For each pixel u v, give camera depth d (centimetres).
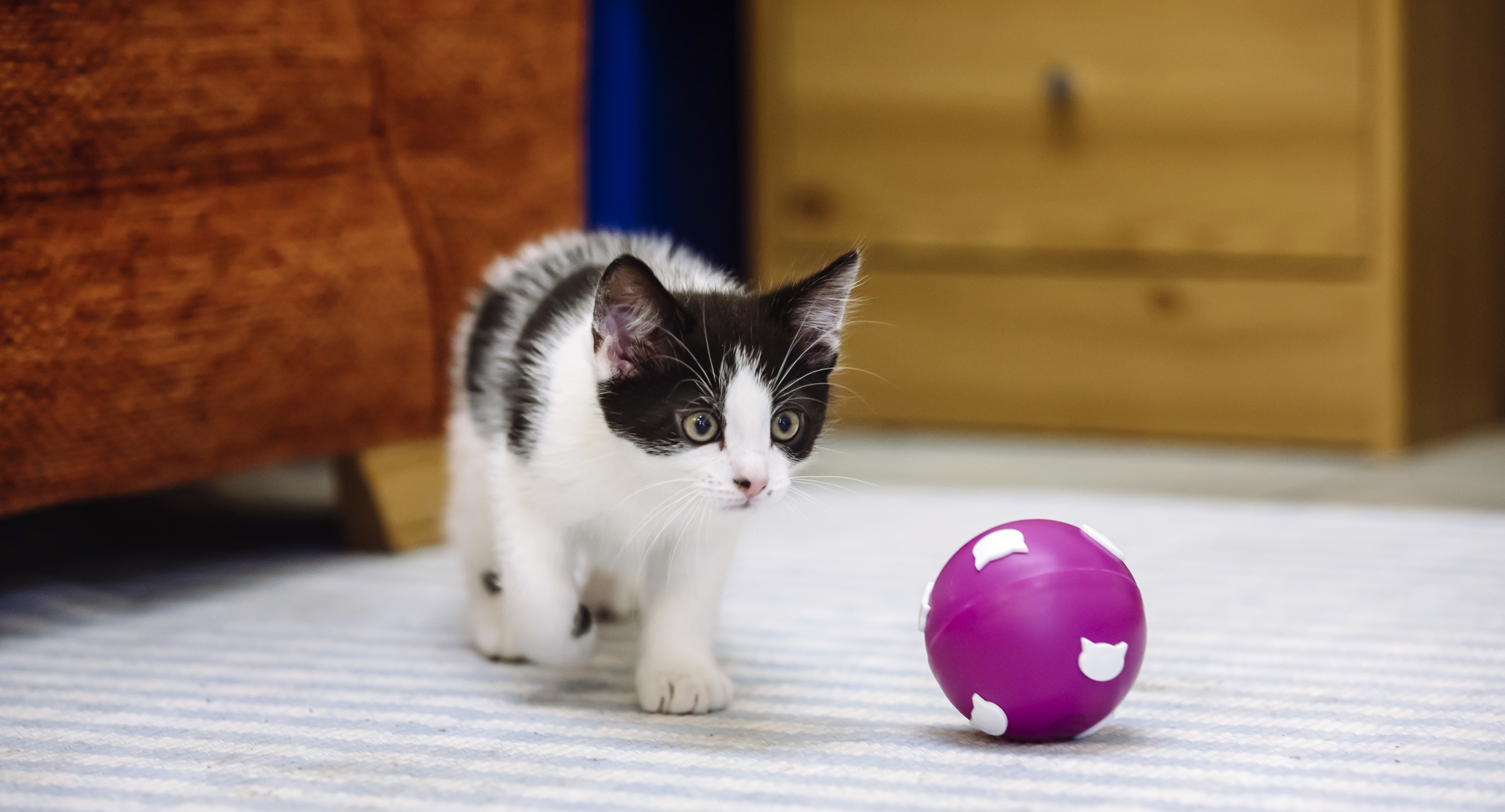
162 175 156
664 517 121
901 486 229
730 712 120
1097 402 267
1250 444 257
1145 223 258
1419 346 253
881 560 178
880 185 276
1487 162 278
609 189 289
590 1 276
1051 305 268
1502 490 218
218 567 181
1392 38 235
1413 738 110
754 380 118
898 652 138
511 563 124
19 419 144
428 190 183
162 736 113
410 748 109
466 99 185
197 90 155
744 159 321
